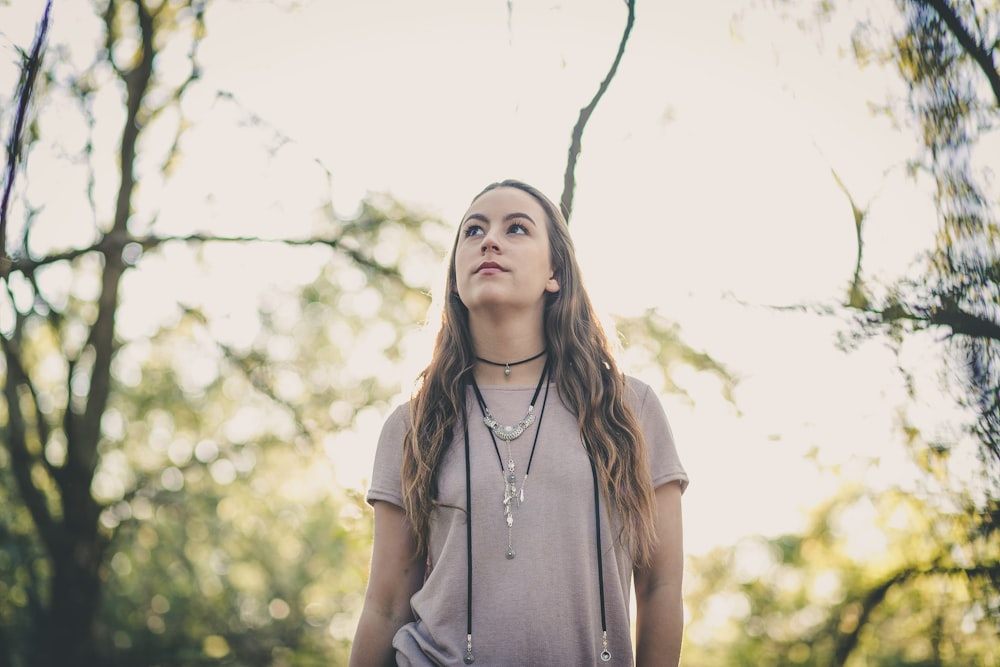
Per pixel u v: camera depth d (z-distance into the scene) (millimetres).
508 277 2164
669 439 2217
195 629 11227
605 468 2055
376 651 2113
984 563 3855
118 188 7938
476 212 2270
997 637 4262
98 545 9508
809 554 7469
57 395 10031
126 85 7504
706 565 8422
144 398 10414
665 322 5512
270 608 11781
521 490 2016
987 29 2965
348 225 7957
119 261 8195
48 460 9172
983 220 3006
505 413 2135
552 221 2346
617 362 2307
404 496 2131
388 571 2150
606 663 1955
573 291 2289
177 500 10164
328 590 11781
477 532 1998
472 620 1947
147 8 7273
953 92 3049
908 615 5801
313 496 10898
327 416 8375
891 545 5891
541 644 1916
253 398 9836
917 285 3244
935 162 3117
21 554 9547
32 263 7473
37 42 2783
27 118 2877
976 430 3230
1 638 9266
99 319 8961
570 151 3312
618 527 2047
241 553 11234
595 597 1979
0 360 9211
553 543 1978
